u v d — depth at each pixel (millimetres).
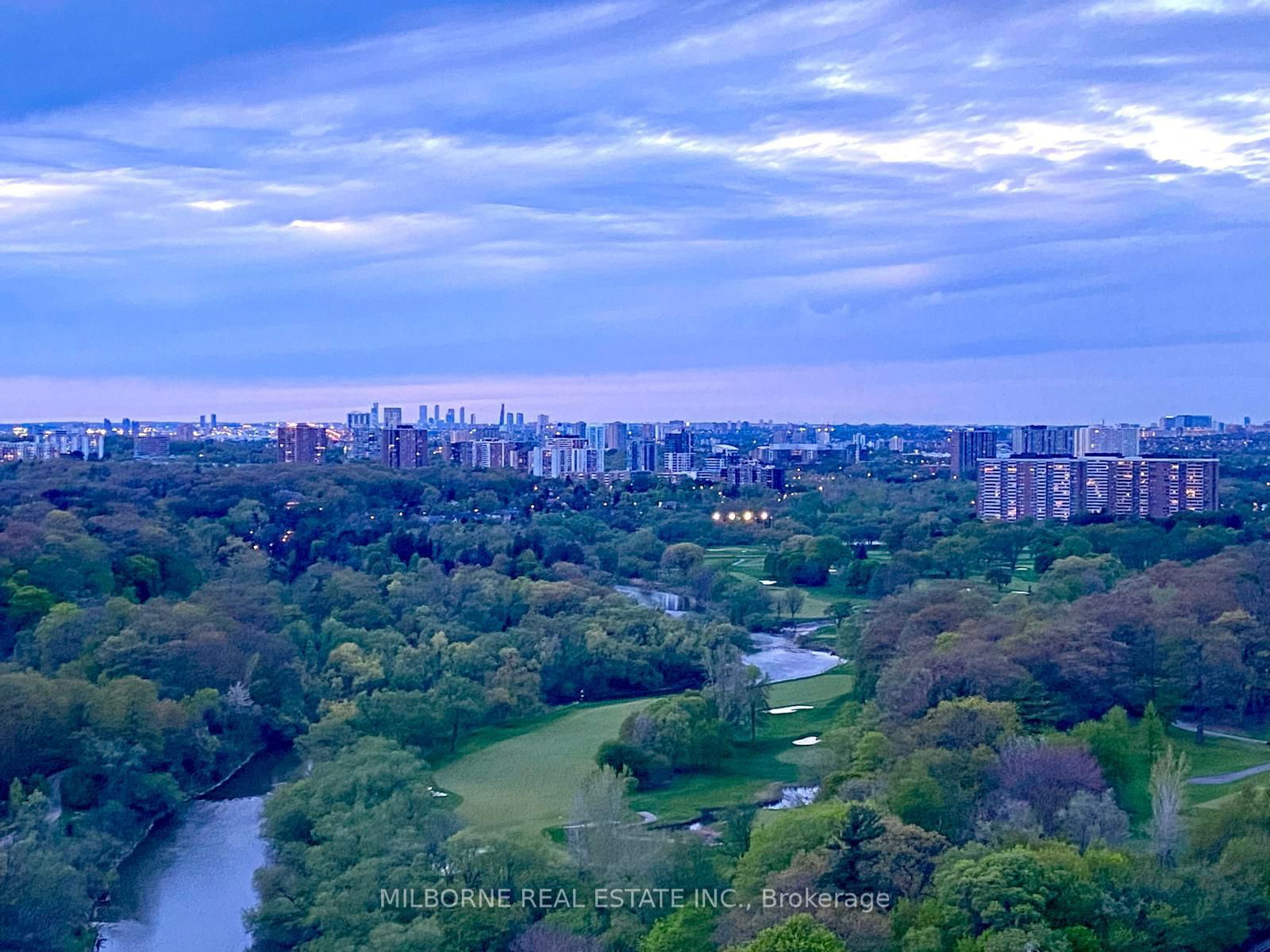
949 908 83438
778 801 135750
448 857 106562
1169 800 98938
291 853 119562
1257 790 107562
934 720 124688
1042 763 109438
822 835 97750
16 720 136750
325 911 101562
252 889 124125
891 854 90688
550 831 124562
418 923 95750
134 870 129250
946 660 144000
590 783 114500
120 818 134625
